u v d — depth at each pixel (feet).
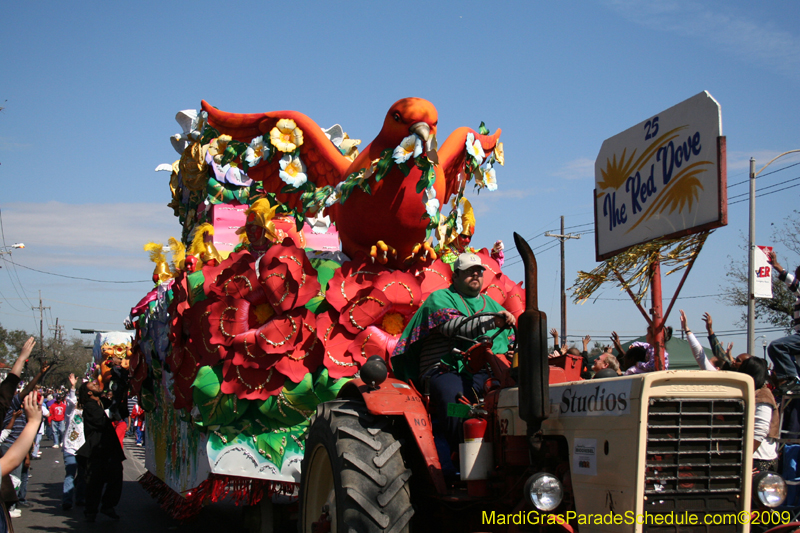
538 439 10.68
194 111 26.20
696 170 14.74
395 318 18.80
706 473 9.58
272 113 19.38
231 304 18.42
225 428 18.31
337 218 19.61
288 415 18.28
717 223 14.05
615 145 17.90
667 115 15.81
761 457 16.48
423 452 12.23
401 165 17.19
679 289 15.17
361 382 14.08
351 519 11.67
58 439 65.82
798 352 18.11
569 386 10.78
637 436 9.15
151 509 28.96
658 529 9.30
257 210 20.15
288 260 18.17
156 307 23.16
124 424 31.35
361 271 18.53
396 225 18.38
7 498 15.19
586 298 17.44
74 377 30.89
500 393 12.05
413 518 12.69
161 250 24.48
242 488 19.21
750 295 35.76
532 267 10.31
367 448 12.42
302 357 18.24
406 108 17.26
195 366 19.45
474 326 13.17
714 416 9.68
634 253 16.24
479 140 20.84
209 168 23.53
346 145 26.11
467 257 14.60
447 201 21.77
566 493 10.64
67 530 24.16
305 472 14.73
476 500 11.74
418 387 15.01
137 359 27.99
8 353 200.03
